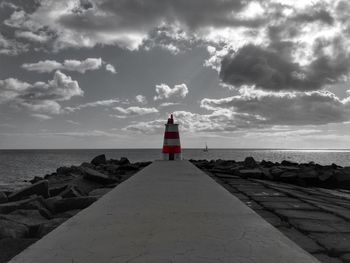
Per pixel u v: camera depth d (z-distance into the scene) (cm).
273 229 282
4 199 737
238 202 396
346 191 1099
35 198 613
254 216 327
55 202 588
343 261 280
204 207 368
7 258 307
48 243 244
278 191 700
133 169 1392
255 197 608
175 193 459
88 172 980
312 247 313
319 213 466
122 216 326
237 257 217
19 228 439
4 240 351
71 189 737
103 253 223
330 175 1197
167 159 1178
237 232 273
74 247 235
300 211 476
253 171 1096
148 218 319
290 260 213
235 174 1130
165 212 344
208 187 514
